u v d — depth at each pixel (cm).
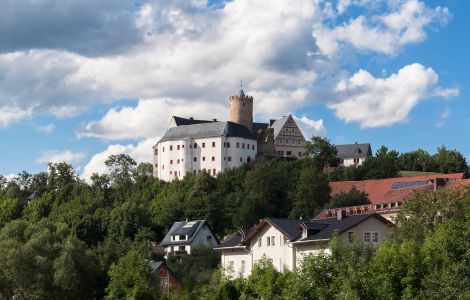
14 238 14638
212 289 9262
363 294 7119
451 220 8281
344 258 7688
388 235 10362
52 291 13200
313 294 7425
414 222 10006
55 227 15525
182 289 11294
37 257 13188
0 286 13150
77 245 13888
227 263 13212
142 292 10162
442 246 7644
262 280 8506
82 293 13400
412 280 7412
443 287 7081
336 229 10925
